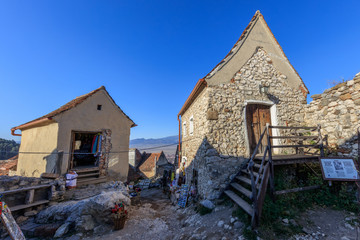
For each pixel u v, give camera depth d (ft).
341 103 18.39
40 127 25.50
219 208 16.20
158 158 82.58
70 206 17.01
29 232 14.55
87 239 14.37
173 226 16.98
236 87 21.43
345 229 11.10
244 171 18.07
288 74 24.48
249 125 21.63
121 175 27.35
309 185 16.14
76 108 23.62
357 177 14.11
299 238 10.48
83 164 29.84
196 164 23.40
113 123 27.53
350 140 17.11
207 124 19.42
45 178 19.60
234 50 22.41
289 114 23.00
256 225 11.62
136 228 16.57
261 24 24.93
